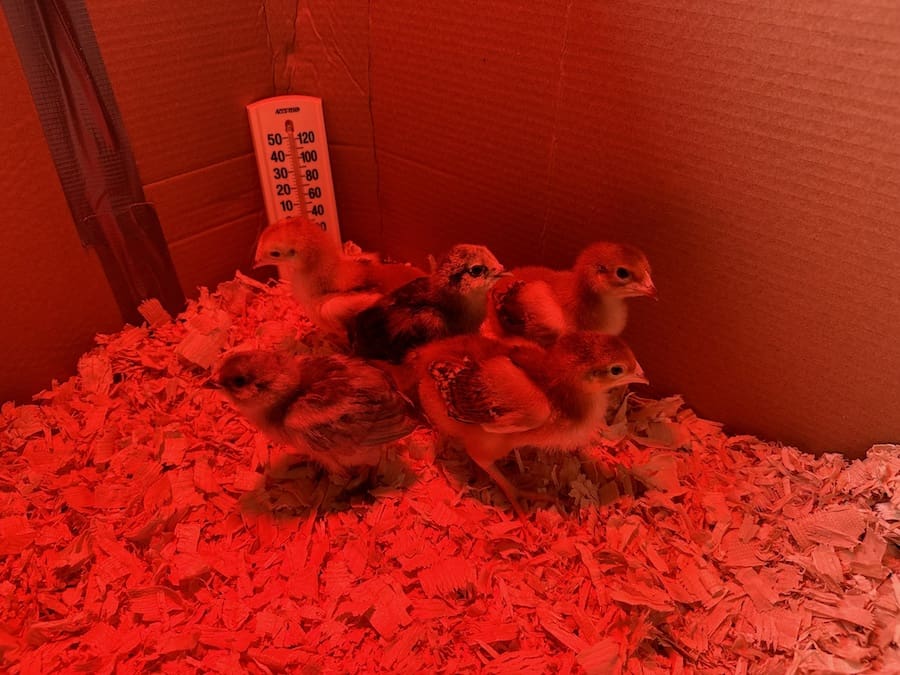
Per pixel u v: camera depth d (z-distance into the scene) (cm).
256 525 40
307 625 35
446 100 48
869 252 35
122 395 48
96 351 51
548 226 48
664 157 40
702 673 34
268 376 36
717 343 44
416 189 55
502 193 49
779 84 34
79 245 47
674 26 36
